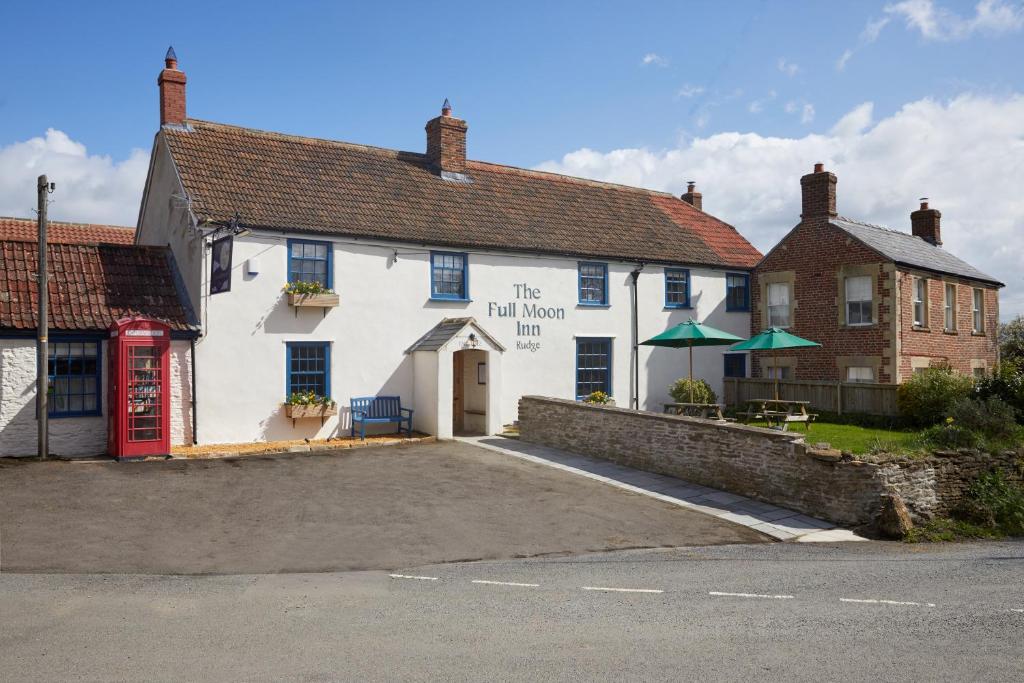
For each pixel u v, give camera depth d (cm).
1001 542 1243
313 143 2194
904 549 1134
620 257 2353
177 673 582
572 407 1788
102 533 1009
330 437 1859
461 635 682
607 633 695
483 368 2084
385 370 1955
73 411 1598
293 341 1814
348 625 704
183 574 864
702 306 2564
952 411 1638
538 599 802
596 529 1142
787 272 2508
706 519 1237
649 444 1586
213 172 1875
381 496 1284
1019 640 701
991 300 2778
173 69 2005
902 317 2222
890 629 729
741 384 2470
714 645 669
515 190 2467
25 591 784
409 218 2058
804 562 1013
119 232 2573
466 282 2092
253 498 1235
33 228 2419
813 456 1292
